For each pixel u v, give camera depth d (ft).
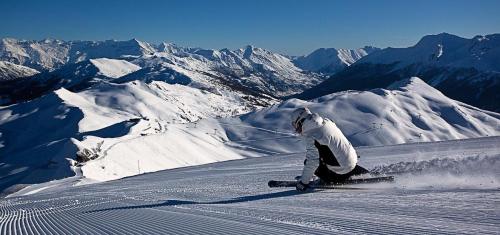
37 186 130.31
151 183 61.98
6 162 242.17
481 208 17.26
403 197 21.99
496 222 14.76
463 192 21.66
